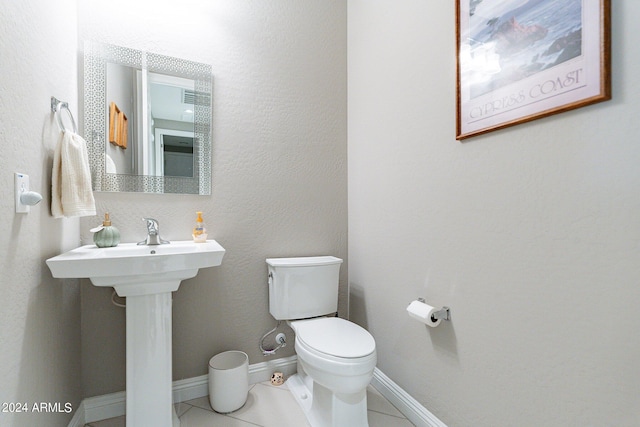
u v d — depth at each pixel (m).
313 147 1.95
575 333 0.86
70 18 1.34
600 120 0.80
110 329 1.48
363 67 1.87
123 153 1.51
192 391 1.62
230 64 1.73
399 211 1.56
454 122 1.23
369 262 1.82
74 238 1.38
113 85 1.49
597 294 0.81
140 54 1.54
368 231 1.83
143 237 1.53
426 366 1.38
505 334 1.04
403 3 1.52
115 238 1.39
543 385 0.93
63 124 1.21
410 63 1.47
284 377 1.84
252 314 1.77
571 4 0.84
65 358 1.24
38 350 1.01
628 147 0.74
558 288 0.89
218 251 1.28
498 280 1.07
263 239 1.80
